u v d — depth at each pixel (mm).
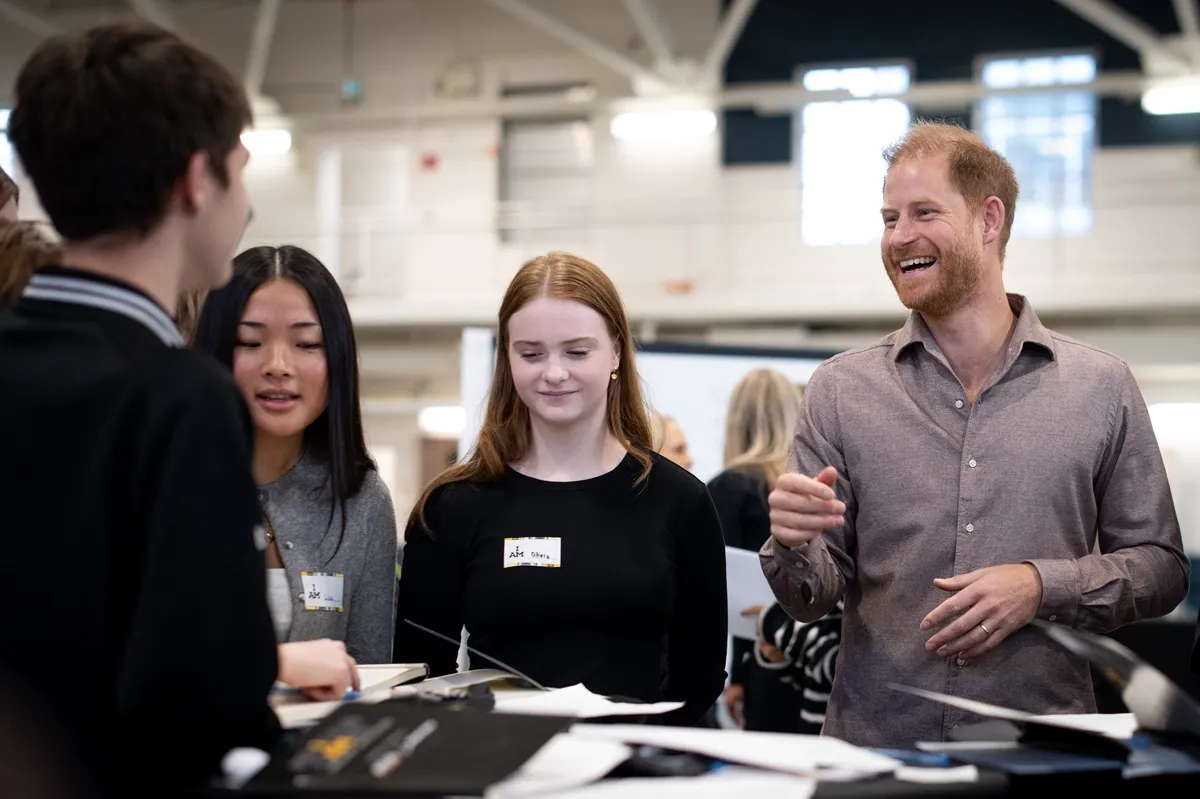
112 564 880
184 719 839
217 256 1018
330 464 1637
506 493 1739
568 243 11305
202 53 994
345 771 851
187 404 885
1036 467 1650
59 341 921
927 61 10641
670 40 11141
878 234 10711
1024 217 10523
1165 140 10242
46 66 945
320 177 11555
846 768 958
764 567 1671
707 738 1025
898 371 1770
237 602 864
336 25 11812
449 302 10844
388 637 1694
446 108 11250
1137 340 9984
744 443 2988
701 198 11016
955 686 1623
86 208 936
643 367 3238
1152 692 1044
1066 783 991
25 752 869
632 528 1703
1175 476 10391
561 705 1172
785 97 10383
